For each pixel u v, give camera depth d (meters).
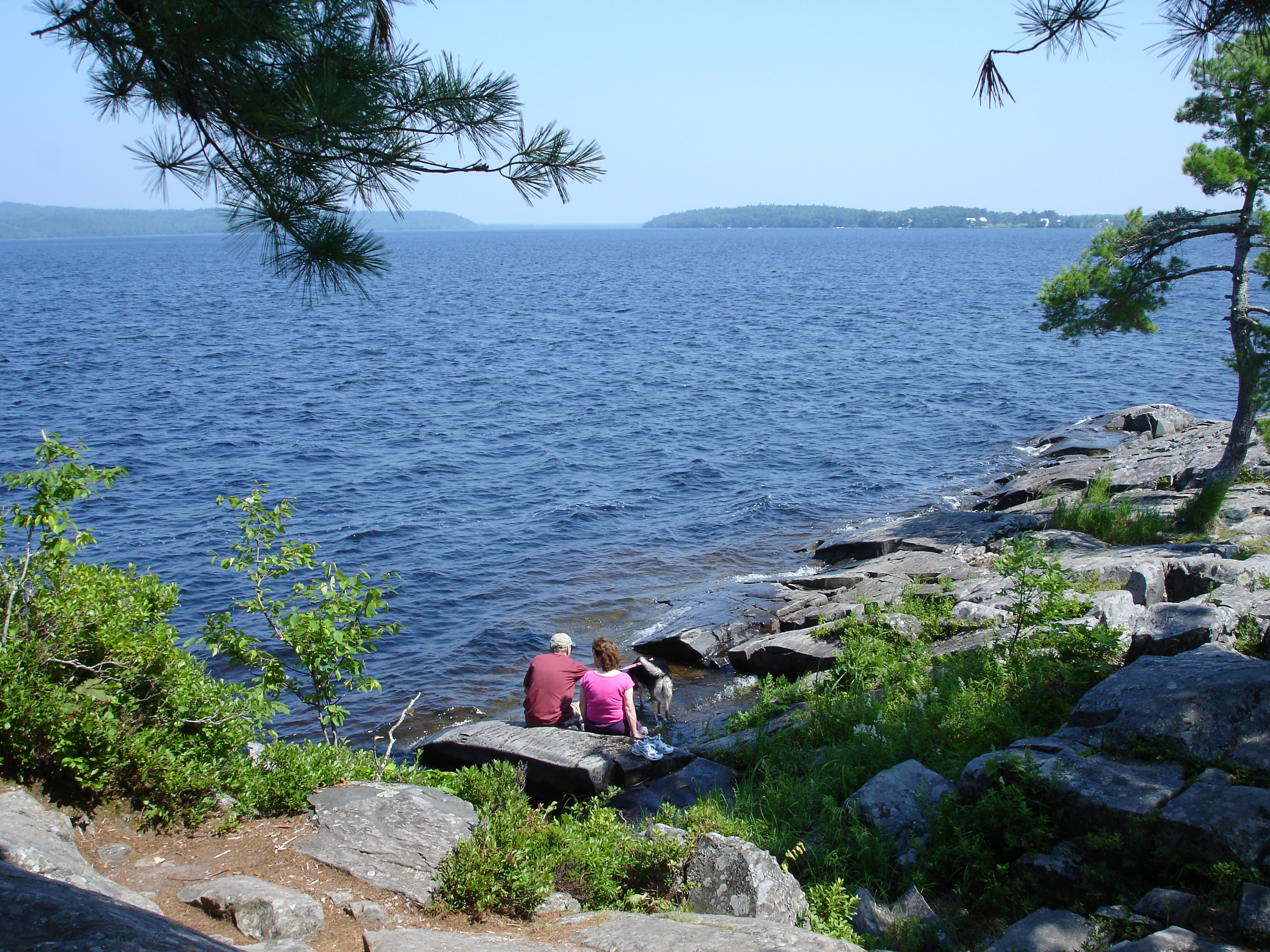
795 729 9.36
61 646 5.62
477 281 106.38
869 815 6.76
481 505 20.73
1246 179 14.39
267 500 20.53
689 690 12.24
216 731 6.30
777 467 24.20
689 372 39.50
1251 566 10.50
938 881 6.04
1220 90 14.78
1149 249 16.05
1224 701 6.02
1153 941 4.51
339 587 7.80
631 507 20.69
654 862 5.83
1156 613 8.37
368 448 25.64
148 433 26.62
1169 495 17.08
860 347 46.75
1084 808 5.73
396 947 4.25
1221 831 5.06
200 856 5.30
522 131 4.12
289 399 32.47
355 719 11.35
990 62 5.16
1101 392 34.19
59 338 48.12
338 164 3.96
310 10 3.69
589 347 47.72
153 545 17.33
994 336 51.09
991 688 8.70
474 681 12.44
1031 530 16.22
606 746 8.72
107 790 5.51
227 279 102.44
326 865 5.29
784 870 5.71
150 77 3.71
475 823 5.93
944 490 22.12
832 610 13.23
